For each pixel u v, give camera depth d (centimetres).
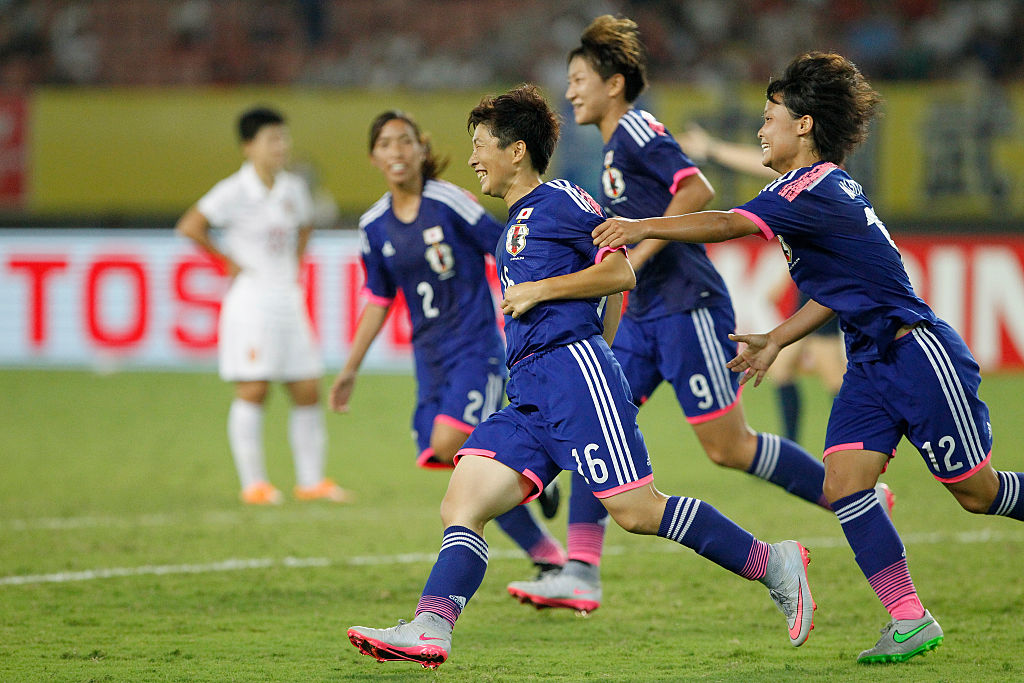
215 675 1375
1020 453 3188
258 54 6544
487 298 1927
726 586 1923
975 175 5203
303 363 2770
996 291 4459
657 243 1770
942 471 1420
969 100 5200
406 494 2833
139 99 5388
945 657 1452
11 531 2367
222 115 5391
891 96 5238
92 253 4703
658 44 6569
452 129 5309
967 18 6538
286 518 2531
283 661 1445
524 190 1392
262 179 2762
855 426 1440
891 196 5250
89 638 1570
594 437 1334
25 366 4975
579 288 1326
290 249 2797
